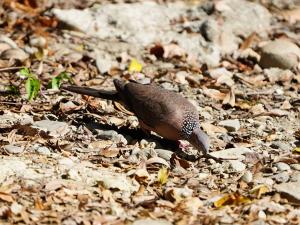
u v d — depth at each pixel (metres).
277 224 9.50
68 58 16.05
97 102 13.45
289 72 16.05
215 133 12.63
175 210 9.70
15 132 11.71
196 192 10.35
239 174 11.04
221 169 11.14
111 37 17.61
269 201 10.09
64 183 10.16
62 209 9.53
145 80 15.37
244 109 14.05
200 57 16.94
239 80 15.77
